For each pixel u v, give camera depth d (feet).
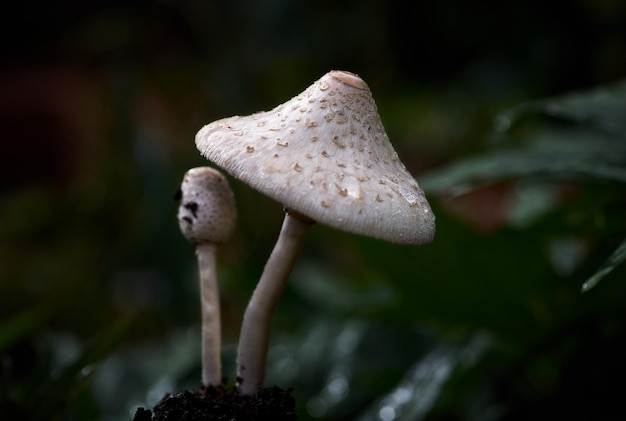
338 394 1.13
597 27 1.95
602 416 0.98
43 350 1.07
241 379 0.78
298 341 1.21
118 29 2.06
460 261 0.97
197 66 2.08
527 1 1.97
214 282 0.80
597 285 0.94
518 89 2.06
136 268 1.92
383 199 0.70
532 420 1.01
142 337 1.88
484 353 1.00
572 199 1.00
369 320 1.08
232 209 0.80
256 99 2.10
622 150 0.93
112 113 2.06
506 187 1.94
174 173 1.95
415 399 0.98
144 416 0.75
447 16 2.08
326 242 2.00
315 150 0.71
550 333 0.99
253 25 2.13
